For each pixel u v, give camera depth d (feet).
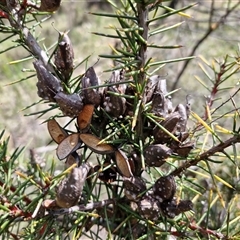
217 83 2.39
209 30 4.16
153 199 2.05
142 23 1.95
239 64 2.35
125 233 2.18
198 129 2.21
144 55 1.98
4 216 1.99
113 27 2.25
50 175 2.31
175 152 2.07
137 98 2.00
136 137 2.06
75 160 2.03
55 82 2.02
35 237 2.08
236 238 2.12
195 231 2.15
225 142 2.04
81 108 2.02
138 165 2.09
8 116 5.93
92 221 2.18
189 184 2.51
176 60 1.99
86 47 7.47
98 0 6.16
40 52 2.09
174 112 2.05
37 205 2.00
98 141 2.03
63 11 8.91
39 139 5.68
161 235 2.15
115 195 2.14
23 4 2.08
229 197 2.51
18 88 6.17
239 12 5.13
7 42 6.95
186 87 5.32
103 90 2.06
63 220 2.18
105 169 2.07
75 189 1.97
